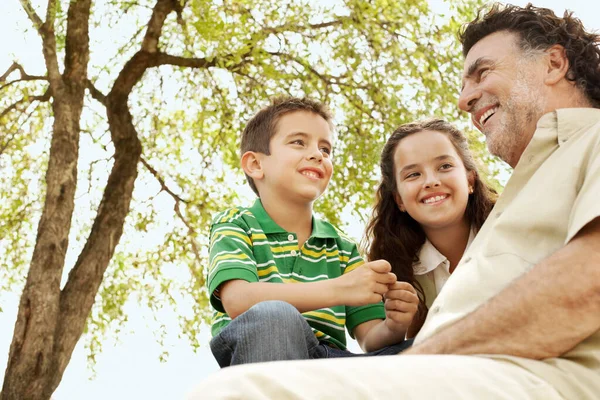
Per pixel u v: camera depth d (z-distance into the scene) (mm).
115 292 7141
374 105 6699
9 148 7207
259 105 6699
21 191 7223
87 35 6605
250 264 1980
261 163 2318
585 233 1204
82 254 6375
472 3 6570
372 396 913
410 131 2451
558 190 1397
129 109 7160
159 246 7266
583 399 1108
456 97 6590
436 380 968
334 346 2062
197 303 7121
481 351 1174
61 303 6043
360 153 6457
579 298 1157
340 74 6781
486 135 1951
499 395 978
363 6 6535
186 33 6688
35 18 6367
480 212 2432
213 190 7344
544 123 1562
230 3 6539
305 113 2354
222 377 921
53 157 6227
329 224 2326
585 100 1872
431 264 2359
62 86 6441
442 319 1338
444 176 2326
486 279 1357
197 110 7109
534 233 1389
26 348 5641
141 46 6898
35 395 5555
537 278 1187
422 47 6688
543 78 1880
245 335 1661
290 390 894
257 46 6410
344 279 1843
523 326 1167
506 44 1936
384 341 2020
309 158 2250
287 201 2236
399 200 2475
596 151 1370
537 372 1105
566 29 1889
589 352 1174
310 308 1823
